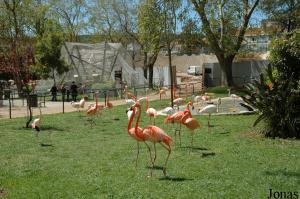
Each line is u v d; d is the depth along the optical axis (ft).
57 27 151.94
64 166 35.24
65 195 27.53
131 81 141.90
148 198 26.14
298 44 47.11
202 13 111.34
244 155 37.42
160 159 36.60
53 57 134.82
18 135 52.47
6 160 38.27
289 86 44.75
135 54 172.45
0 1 75.00
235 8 119.85
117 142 46.16
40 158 38.70
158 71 180.96
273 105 45.32
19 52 63.62
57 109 88.99
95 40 182.70
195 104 84.94
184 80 166.91
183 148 41.39
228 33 123.13
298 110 45.06
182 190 27.50
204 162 35.09
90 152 40.91
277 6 140.05
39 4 135.23
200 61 234.79
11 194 28.09
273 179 29.58
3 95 115.44
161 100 101.14
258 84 46.80
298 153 38.09
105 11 166.91
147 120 64.64
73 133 53.52
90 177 31.42
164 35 83.20
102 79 139.95
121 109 82.02
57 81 145.07
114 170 33.32
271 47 48.98
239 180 29.55
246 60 153.99
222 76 148.15
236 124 56.65
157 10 80.53
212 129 53.21
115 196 26.81
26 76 62.44
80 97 121.29
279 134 45.88
